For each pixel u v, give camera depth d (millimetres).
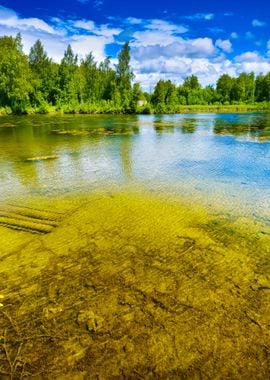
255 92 107438
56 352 3643
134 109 68938
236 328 3977
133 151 17141
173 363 3502
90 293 4652
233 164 13344
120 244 6078
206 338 3828
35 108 60781
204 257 5605
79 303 4438
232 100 106312
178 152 16797
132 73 79688
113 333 3908
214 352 3635
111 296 4582
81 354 3615
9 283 4871
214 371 3406
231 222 7090
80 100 76438
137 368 3443
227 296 4574
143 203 8344
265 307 4344
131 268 5277
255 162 13734
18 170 12445
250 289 4727
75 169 12570
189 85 113125
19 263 5406
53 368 3445
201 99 107250
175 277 5031
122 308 4340
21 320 4129
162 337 3844
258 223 7031
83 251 5816
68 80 68938
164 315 4207
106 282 4906
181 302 4453
